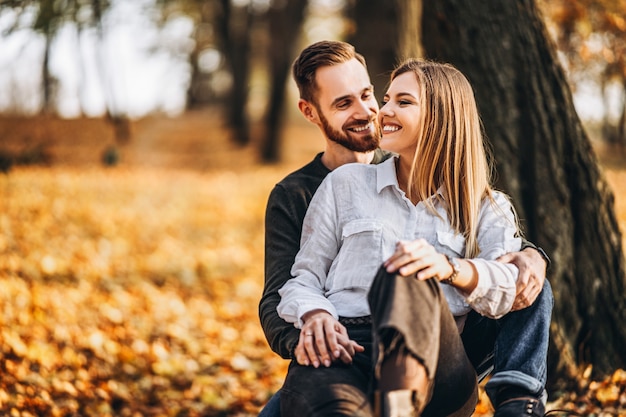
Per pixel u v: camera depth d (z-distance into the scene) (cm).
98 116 2997
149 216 1455
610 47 809
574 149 435
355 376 243
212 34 2856
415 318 225
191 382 579
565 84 439
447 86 267
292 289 267
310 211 277
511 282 247
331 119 314
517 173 431
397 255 231
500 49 432
